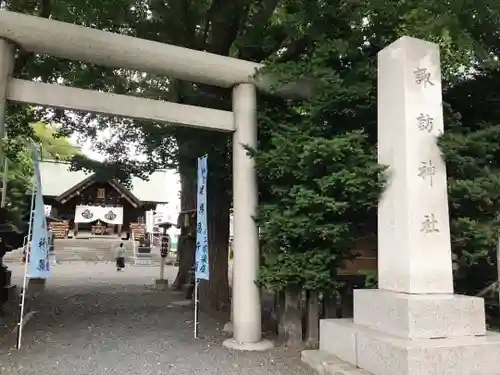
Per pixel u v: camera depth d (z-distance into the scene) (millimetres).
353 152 5828
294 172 6215
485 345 4645
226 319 8648
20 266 21172
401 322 4828
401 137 5391
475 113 6996
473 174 5824
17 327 7285
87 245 30641
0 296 9273
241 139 6875
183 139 8602
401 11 6750
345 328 5418
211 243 9820
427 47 5625
